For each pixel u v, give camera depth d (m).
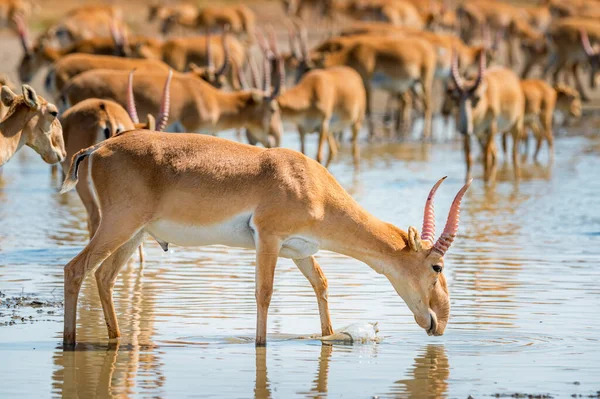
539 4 71.31
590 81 49.03
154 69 26.31
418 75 37.31
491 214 20.77
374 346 11.35
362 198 22.52
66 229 18.78
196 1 66.62
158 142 11.06
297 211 11.01
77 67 25.86
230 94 24.16
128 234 10.95
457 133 37.31
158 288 14.06
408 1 64.62
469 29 60.19
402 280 11.33
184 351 11.02
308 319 12.49
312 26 64.00
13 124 11.93
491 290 14.04
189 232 11.09
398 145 34.25
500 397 9.48
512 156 29.55
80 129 17.06
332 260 16.19
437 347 11.30
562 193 23.89
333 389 9.72
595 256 16.53
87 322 12.23
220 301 13.34
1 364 10.41
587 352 11.08
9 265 15.48
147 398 9.38
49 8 62.09
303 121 27.95
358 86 29.12
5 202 21.98
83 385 9.74
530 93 29.94
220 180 10.98
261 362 10.62
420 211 20.80
